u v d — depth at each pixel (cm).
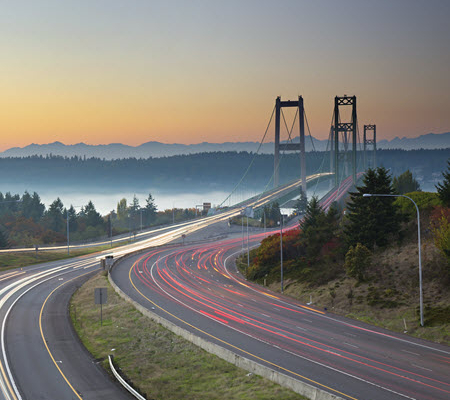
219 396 3116
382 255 6700
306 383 2995
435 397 2956
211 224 17738
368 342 4256
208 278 8319
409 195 7831
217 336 4488
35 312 5953
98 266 10012
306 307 5894
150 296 6619
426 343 4222
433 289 5391
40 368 3791
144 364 3859
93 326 5184
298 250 8256
